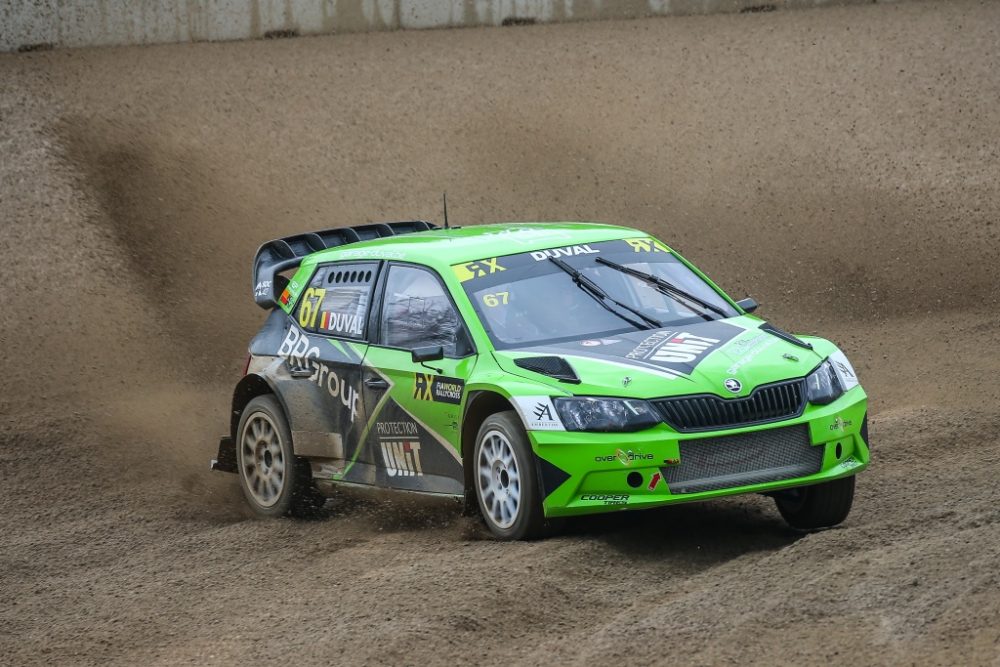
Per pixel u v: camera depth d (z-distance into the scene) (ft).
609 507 81.15
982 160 236.22
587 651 67.00
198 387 172.65
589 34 309.83
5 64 285.84
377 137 261.85
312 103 274.77
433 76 288.10
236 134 259.60
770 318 189.47
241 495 121.08
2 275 205.05
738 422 82.33
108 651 77.30
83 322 192.34
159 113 264.72
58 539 106.63
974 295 189.26
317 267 111.65
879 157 241.55
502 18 321.93
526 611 73.46
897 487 98.58
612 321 92.73
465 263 97.60
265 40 312.29
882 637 63.62
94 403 163.94
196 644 76.07
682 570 80.12
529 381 85.81
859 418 86.89
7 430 147.54
